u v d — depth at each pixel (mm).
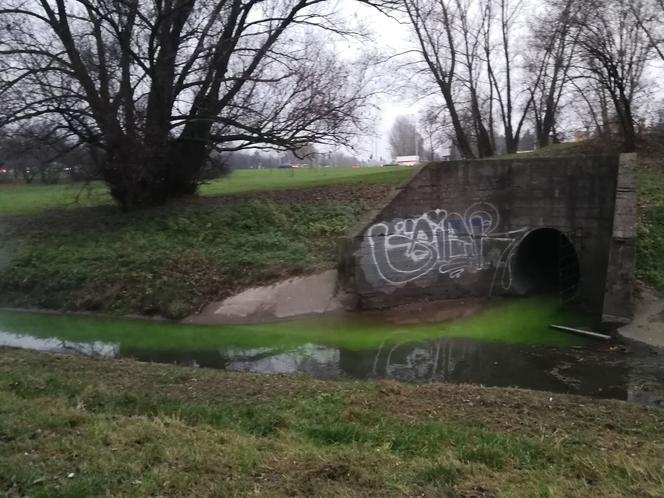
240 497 4977
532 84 38281
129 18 20531
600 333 14297
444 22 33938
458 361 12594
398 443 6816
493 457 6289
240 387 9375
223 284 16969
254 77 22453
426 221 17391
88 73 20609
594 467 5977
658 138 26516
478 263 18047
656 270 15930
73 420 6902
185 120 22219
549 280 19797
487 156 35875
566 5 29703
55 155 21938
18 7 20453
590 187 17078
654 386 10781
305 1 22766
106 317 16531
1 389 8656
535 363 12336
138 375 10023
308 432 7180
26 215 24547
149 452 5875
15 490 4988
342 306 16422
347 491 5133
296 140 22828
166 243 19359
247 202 21844
